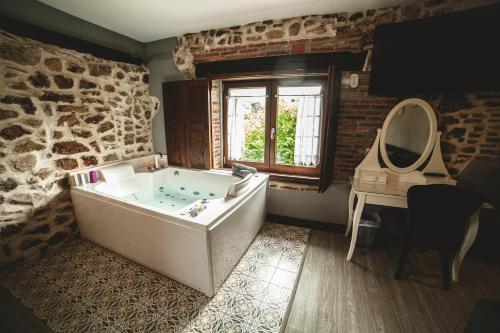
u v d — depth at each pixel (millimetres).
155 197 2930
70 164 2369
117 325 1450
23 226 2037
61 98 2236
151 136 3389
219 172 2900
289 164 2840
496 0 1762
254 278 1863
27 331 1417
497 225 2090
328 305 1613
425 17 1849
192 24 2506
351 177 2402
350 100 2324
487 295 1716
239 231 2002
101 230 2191
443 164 2107
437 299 1677
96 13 2252
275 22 2363
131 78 2965
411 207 1694
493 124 1933
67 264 2027
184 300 1641
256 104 2945
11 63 1865
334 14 2188
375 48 2012
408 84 1955
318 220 2711
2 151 1864
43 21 2080
